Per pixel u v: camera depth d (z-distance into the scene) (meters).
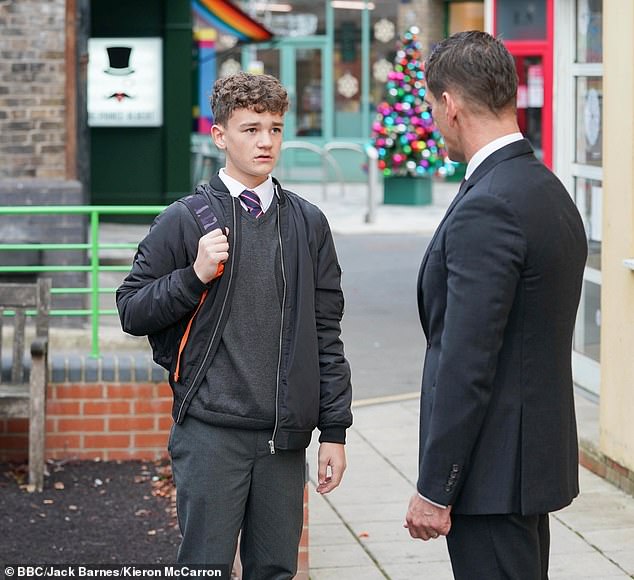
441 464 3.61
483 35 3.79
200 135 25.41
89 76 17.44
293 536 4.22
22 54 11.06
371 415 9.12
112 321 11.07
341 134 30.64
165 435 7.80
